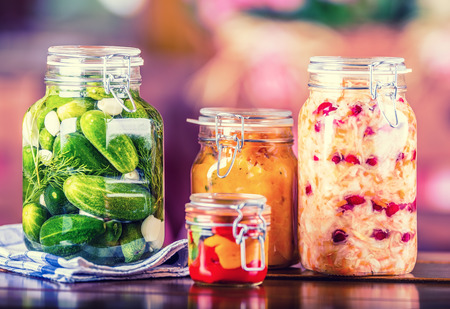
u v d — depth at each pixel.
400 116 1.30
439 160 2.36
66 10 2.48
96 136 1.27
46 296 1.23
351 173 1.30
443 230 2.34
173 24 2.45
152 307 1.19
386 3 2.38
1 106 2.46
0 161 2.46
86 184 1.27
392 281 1.31
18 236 1.43
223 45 2.43
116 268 1.29
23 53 2.48
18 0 2.46
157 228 1.32
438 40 2.35
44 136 1.29
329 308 1.19
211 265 1.25
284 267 1.37
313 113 1.32
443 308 1.19
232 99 2.45
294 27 2.40
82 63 1.29
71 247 1.28
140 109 1.31
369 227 1.30
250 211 1.24
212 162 1.35
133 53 1.32
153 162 1.31
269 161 1.35
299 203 1.35
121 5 2.47
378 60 1.30
